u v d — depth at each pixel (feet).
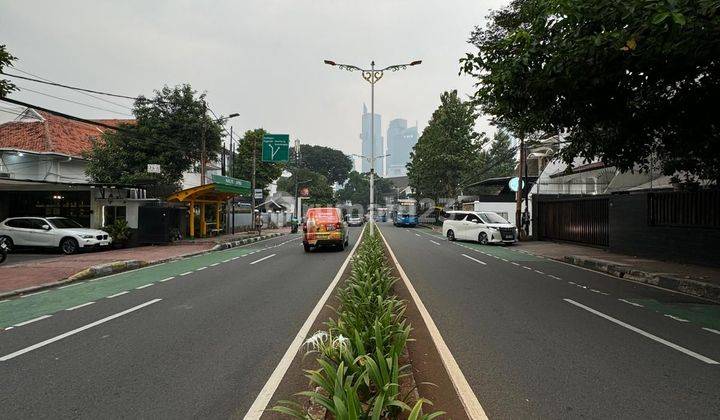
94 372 15.48
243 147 134.41
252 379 14.70
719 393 13.46
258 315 23.71
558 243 72.28
